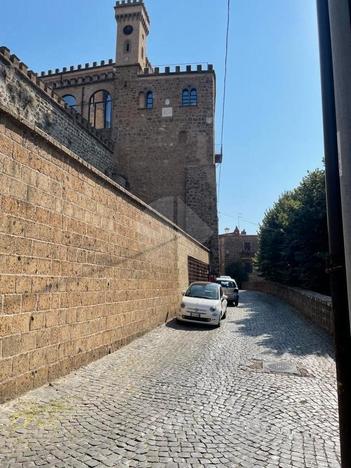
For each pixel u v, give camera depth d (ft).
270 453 12.95
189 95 117.39
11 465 11.60
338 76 6.26
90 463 11.92
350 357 5.81
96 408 16.71
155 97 117.60
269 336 37.70
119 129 116.98
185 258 62.28
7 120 16.90
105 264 27.76
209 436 14.23
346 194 5.93
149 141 115.44
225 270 197.98
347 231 5.89
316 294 52.21
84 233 24.43
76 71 138.72
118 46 121.60
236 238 213.66
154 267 41.11
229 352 29.73
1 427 14.19
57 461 11.97
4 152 16.69
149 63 133.80
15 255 17.31
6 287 16.67
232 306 73.97
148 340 33.94
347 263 5.87
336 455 12.87
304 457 12.70
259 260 122.62
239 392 19.74
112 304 28.89
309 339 36.27
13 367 17.11
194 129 114.73
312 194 65.41
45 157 20.03
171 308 48.80
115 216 29.99
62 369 21.36
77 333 23.22
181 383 21.04
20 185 17.80
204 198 110.73
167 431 14.57
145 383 20.88
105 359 26.21
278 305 76.69
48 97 69.31
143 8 122.93
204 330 41.01
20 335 17.62
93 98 122.72
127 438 13.83
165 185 112.78
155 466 11.89
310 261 64.90
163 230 45.52
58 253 21.13
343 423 5.77
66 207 22.17
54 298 20.61
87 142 90.07
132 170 114.52
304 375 23.40
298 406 17.76
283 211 98.32
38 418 15.24
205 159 112.78
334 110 6.54
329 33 6.77
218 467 11.92
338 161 6.18
